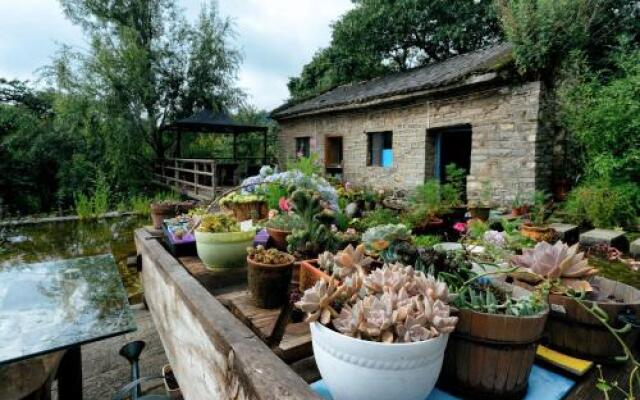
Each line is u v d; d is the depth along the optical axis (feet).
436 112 23.12
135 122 38.75
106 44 38.63
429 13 42.22
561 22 17.31
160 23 43.01
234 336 3.51
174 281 5.25
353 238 5.35
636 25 21.11
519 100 19.22
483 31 41.83
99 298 5.41
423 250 4.23
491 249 5.10
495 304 3.16
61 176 39.04
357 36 45.09
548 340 3.72
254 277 4.40
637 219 15.64
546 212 17.40
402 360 2.43
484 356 2.98
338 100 30.73
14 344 4.04
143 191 40.52
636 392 3.17
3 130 40.55
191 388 4.66
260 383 2.79
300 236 5.09
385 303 2.67
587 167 17.76
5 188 37.93
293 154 36.50
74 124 36.37
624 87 16.08
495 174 20.45
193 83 44.11
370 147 28.63
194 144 49.62
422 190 19.21
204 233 5.81
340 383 2.64
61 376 5.88
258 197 8.72
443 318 2.57
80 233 25.40
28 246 22.16
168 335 5.87
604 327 3.40
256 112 50.98
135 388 5.73
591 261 13.33
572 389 3.26
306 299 2.82
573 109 17.46
